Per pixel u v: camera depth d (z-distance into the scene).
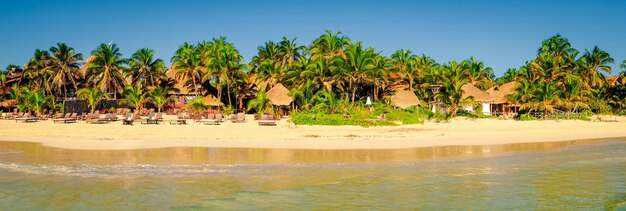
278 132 29.33
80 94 50.91
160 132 29.00
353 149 21.94
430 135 28.80
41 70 59.31
